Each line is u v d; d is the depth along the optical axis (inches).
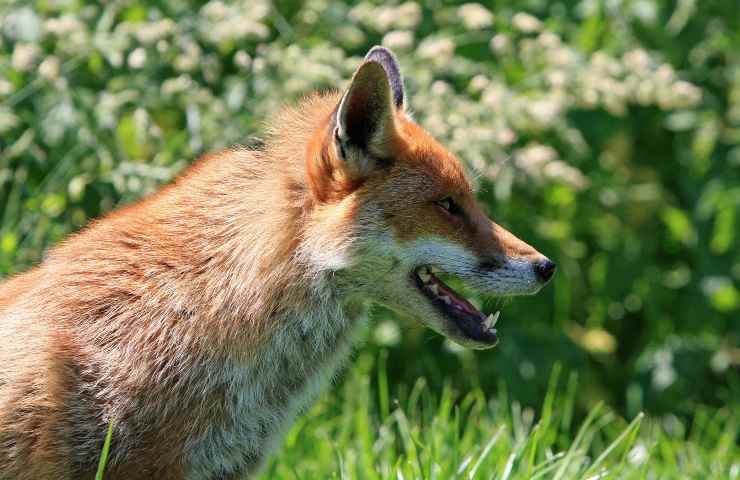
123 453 301.0
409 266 326.0
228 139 454.3
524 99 479.2
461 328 334.0
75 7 482.0
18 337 302.8
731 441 456.1
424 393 488.4
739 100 586.6
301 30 506.0
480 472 356.8
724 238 575.5
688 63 593.9
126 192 450.9
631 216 595.2
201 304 307.6
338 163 316.5
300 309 318.7
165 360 303.1
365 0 514.0
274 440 328.2
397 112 347.3
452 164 333.7
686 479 402.0
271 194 319.0
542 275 336.2
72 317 304.5
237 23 467.8
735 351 581.3
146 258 311.1
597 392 565.9
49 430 297.6
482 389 517.3
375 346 503.8
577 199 559.5
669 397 560.7
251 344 310.5
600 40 557.6
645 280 584.1
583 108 540.1
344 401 469.7
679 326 592.1
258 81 462.0
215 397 307.9
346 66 474.0
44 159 458.6
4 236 444.8
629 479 379.6
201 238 314.0
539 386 517.7
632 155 604.1
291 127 335.9
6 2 466.0
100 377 300.5
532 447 358.6
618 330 594.6
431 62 483.2
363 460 377.7
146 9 484.7
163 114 494.9
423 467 360.5
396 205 321.7
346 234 316.2
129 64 469.1
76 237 326.0
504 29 519.2
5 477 299.0
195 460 311.1
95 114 461.1
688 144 598.9
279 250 314.5
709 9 593.6
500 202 491.5
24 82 462.9
